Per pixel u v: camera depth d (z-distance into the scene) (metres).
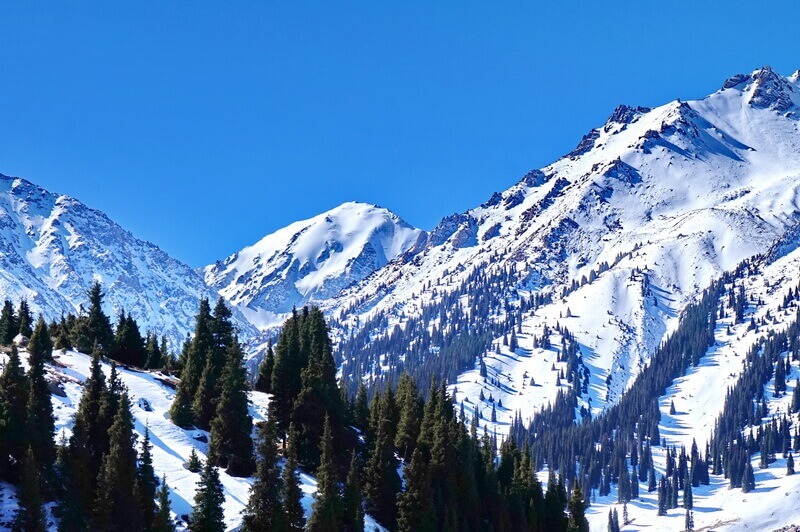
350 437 136.75
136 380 130.75
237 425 114.56
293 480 103.44
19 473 92.94
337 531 106.62
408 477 122.75
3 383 97.25
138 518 92.69
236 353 121.50
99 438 102.38
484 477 137.50
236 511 102.44
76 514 91.00
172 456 110.69
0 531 86.12
